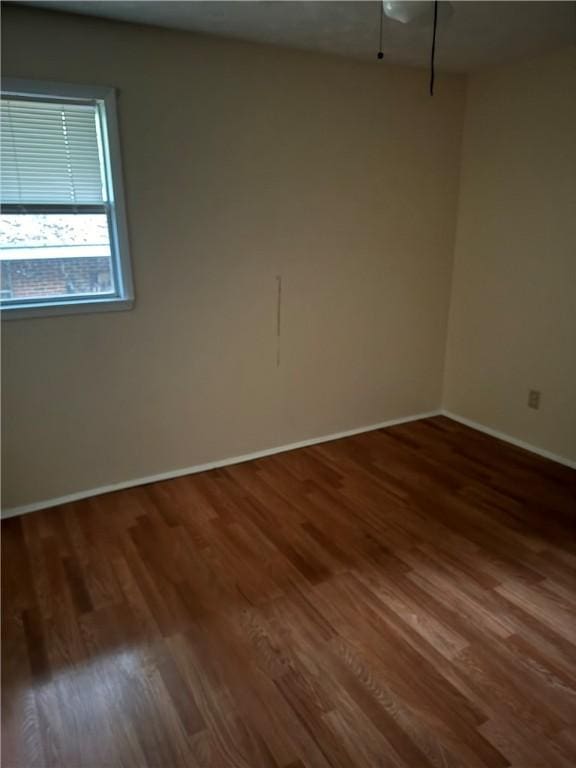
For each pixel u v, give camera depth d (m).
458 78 3.59
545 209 3.30
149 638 1.98
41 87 2.42
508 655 1.89
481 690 1.75
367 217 3.52
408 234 3.73
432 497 2.99
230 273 3.14
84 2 2.28
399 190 3.60
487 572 2.35
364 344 3.78
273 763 1.52
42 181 2.57
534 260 3.41
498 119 3.48
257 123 2.99
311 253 3.38
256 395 3.43
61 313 2.71
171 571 2.36
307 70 3.06
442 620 2.06
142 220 2.81
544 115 3.21
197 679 1.79
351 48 2.97
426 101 3.52
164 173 2.80
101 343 2.86
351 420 3.89
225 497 3.00
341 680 1.79
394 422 4.11
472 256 3.84
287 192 3.19
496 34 2.77
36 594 2.21
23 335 2.65
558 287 3.29
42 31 2.38
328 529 2.68
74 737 1.60
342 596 2.19
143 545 2.55
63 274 2.73
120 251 2.79
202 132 2.85
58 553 2.48
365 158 3.40
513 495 3.01
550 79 3.13
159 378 3.07
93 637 1.98
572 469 3.33
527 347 3.55
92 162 2.65
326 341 3.61
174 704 1.70
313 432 3.74
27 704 1.70
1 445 2.72
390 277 3.74
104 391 2.93
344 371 3.75
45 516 2.80
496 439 3.81
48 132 2.52
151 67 2.64
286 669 1.83
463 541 2.57
